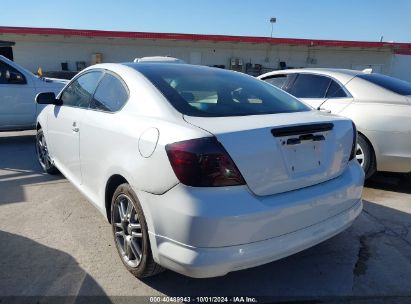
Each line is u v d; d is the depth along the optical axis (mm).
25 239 3518
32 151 6988
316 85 5770
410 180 5609
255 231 2336
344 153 2947
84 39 23016
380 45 24000
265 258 2385
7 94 7367
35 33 21578
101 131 3178
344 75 5551
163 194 2398
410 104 4855
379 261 3289
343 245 3553
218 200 2266
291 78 6164
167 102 2793
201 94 3010
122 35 22422
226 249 2283
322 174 2752
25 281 2879
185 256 2299
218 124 2488
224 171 2293
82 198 4551
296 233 2531
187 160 2291
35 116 7684
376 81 5332
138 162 2602
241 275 3047
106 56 23500
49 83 7848
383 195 4941
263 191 2422
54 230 3709
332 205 2742
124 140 2824
